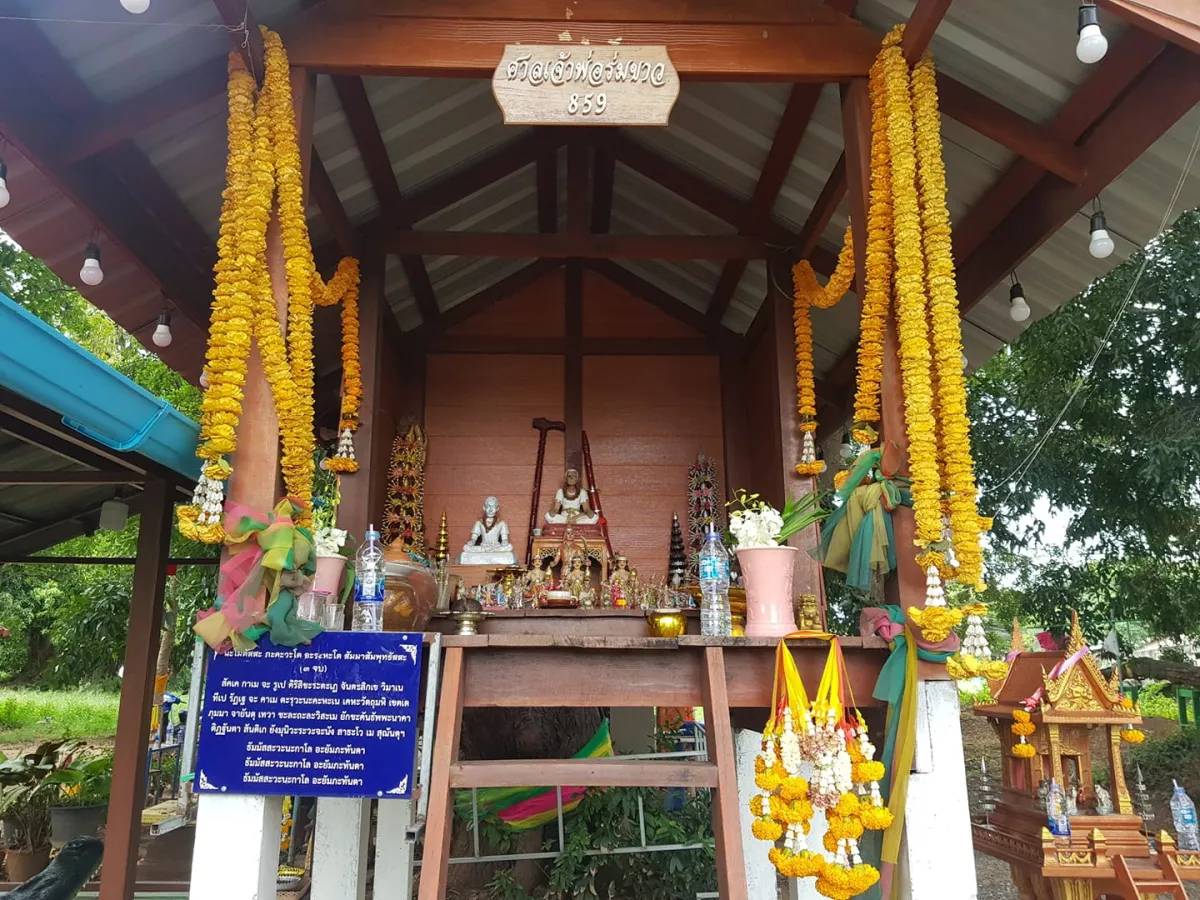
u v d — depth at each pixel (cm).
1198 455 713
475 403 629
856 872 243
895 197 312
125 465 469
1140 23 262
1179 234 734
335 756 275
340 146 442
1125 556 841
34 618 1594
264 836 274
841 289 420
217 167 406
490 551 572
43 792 588
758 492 584
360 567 332
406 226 510
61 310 1105
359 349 489
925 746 284
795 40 345
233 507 286
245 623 276
